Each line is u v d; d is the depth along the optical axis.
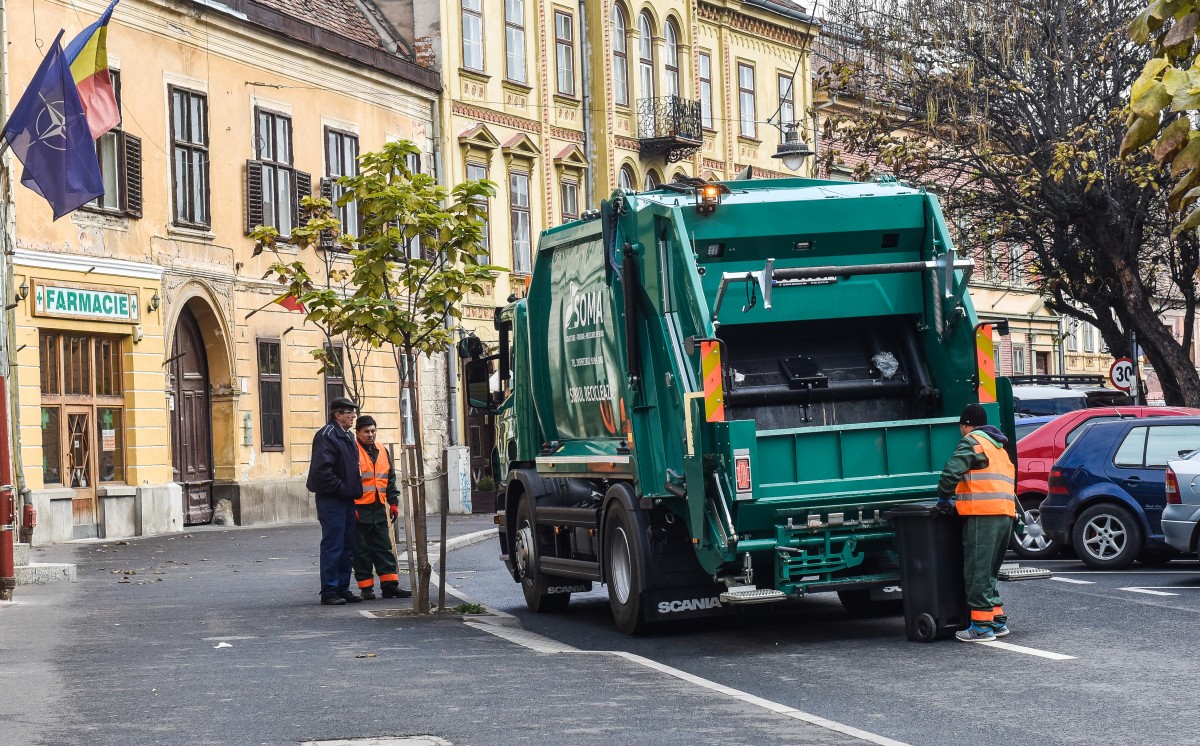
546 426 15.66
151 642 12.95
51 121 18.66
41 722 9.09
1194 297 31.69
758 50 51.56
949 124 30.36
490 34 41.03
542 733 8.58
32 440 25.38
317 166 34.66
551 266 15.34
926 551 12.23
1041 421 22.55
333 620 14.70
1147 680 10.20
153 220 29.09
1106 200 30.16
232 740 8.49
